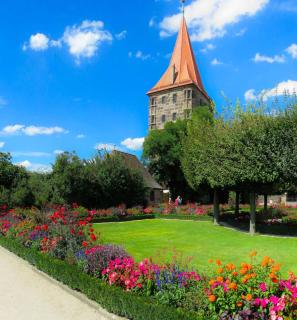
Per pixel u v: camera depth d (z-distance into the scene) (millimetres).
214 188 24078
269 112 19219
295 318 5059
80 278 8547
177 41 89562
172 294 6602
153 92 86438
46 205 28453
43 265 10734
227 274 6141
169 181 62406
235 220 25984
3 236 16781
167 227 24281
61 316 7262
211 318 5625
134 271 7633
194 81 84812
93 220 27969
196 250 15305
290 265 12070
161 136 57750
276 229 19797
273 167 17984
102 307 7574
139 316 6406
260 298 5461
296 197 51219
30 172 33438
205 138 22953
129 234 21125
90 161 33844
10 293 8844
